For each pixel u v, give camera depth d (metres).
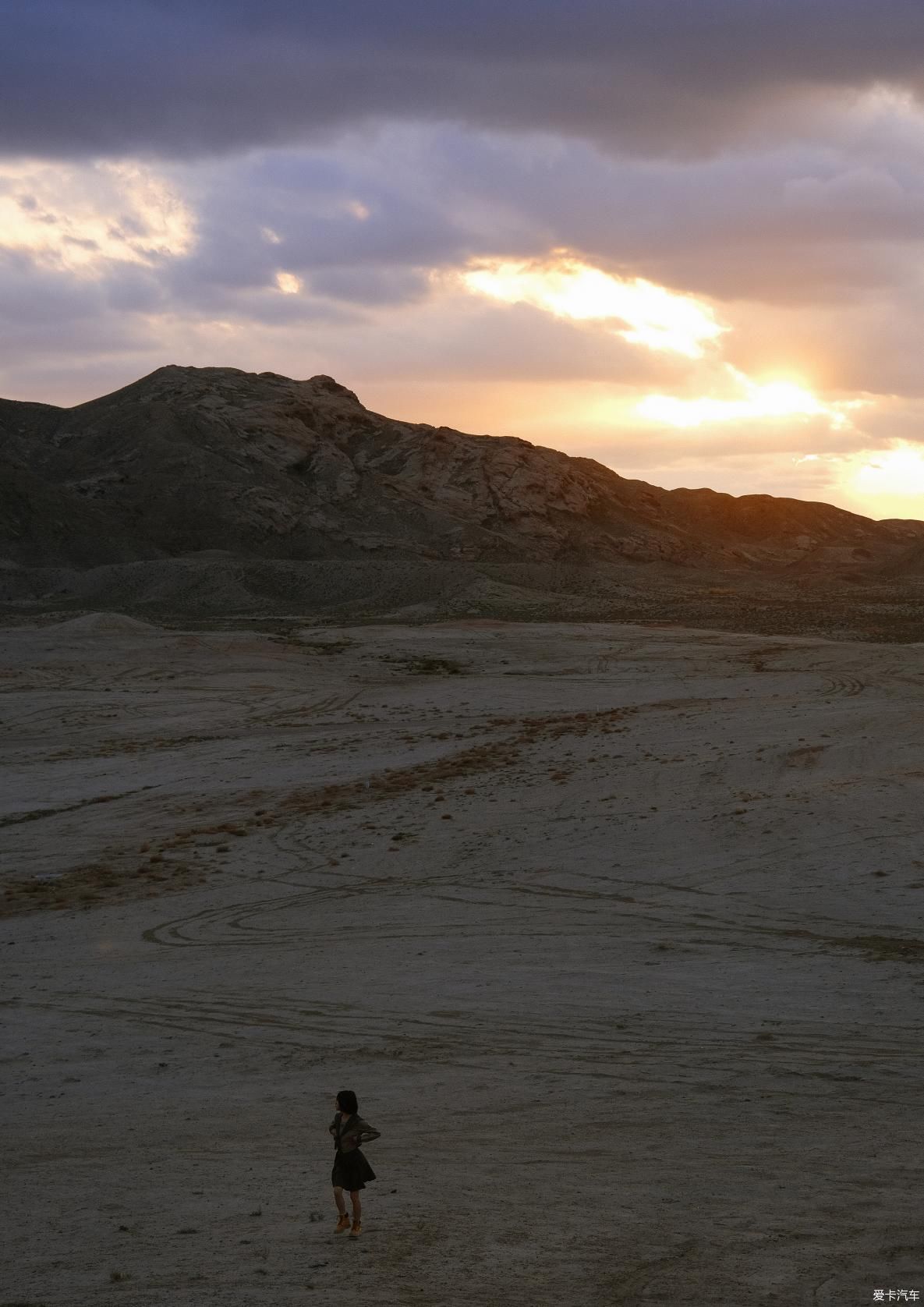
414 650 96.75
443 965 21.67
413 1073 15.56
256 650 91.69
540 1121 13.06
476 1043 16.89
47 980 22.52
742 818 30.78
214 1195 10.59
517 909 25.78
